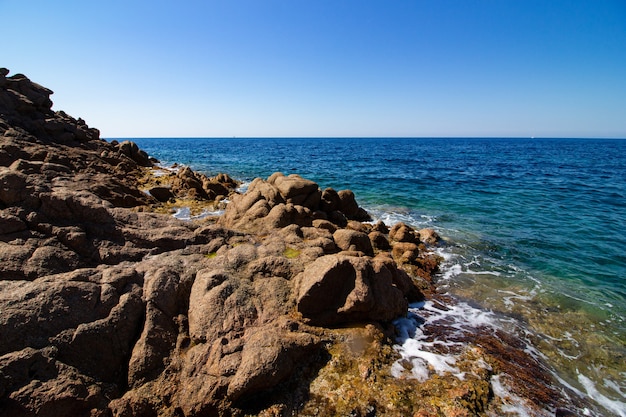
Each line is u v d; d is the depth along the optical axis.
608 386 8.18
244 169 46.56
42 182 10.70
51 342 6.82
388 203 26.91
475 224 21.12
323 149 104.25
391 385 7.36
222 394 6.80
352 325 9.02
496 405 7.16
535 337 9.88
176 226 11.83
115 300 7.97
